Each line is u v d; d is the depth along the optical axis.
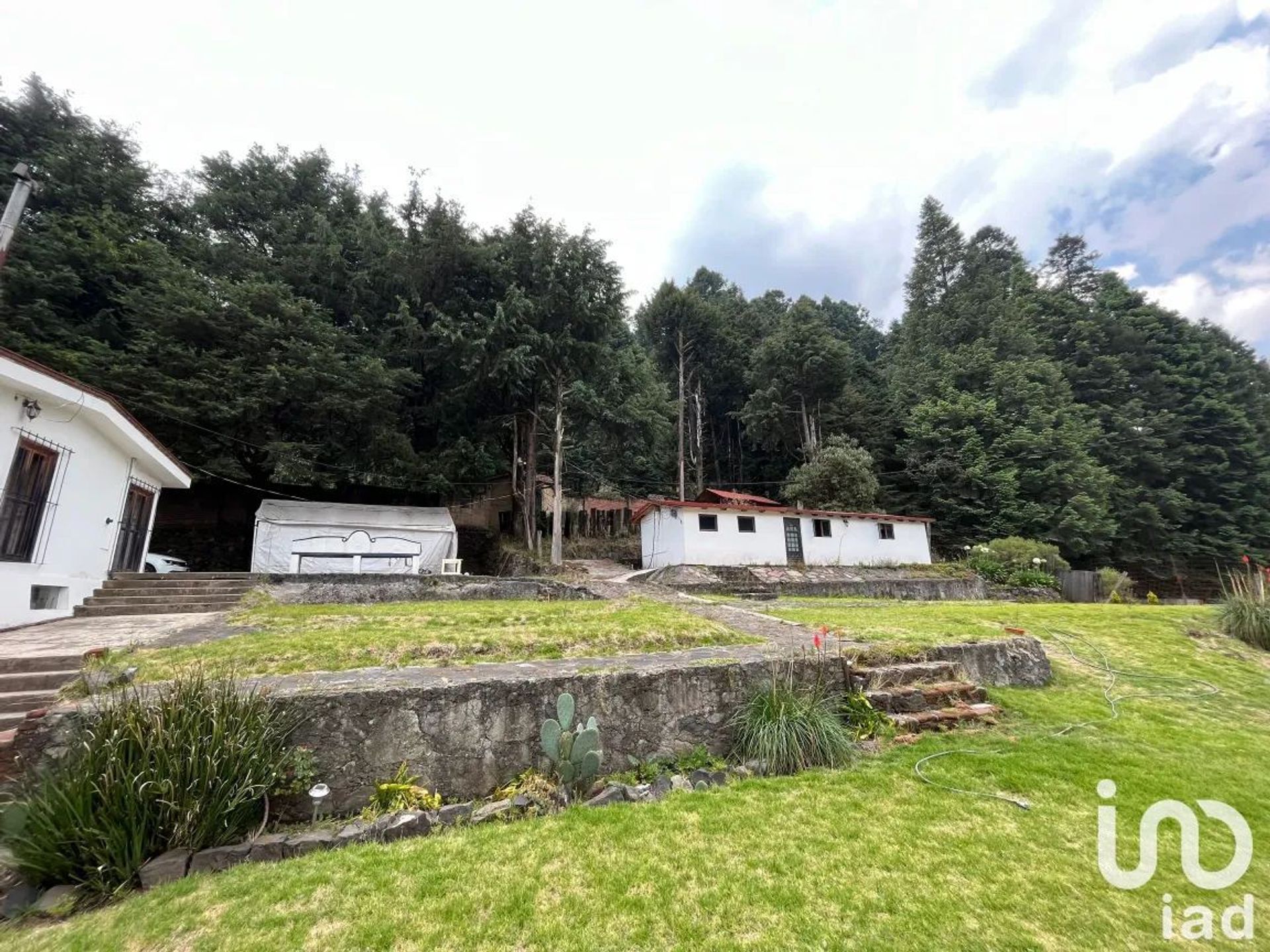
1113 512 26.39
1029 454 24.83
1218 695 6.63
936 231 38.25
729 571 16.58
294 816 3.45
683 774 4.32
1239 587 10.05
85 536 8.30
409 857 3.01
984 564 19.52
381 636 5.61
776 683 4.89
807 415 29.61
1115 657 7.93
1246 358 37.00
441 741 3.90
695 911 2.54
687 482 34.00
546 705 4.26
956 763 4.35
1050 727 5.24
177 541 18.20
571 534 26.58
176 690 3.45
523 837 3.24
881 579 16.95
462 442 19.91
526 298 19.88
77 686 3.91
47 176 16.12
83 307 16.34
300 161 21.66
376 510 17.88
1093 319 33.97
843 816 3.50
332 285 19.83
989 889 2.73
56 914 2.60
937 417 26.78
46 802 2.83
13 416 6.61
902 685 5.54
